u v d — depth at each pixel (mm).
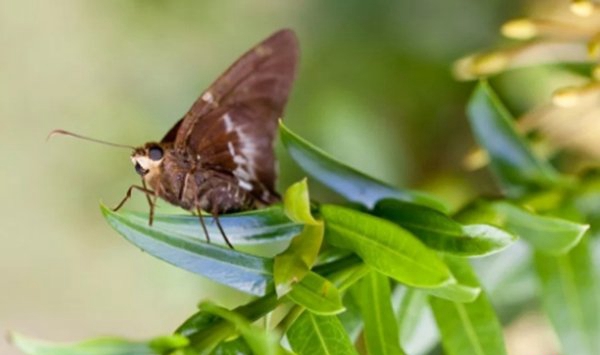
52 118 542
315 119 424
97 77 517
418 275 309
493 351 321
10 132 552
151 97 493
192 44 485
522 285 349
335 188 331
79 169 536
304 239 314
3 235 567
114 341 293
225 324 304
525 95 409
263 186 339
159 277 510
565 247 332
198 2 483
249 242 317
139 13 499
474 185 416
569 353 334
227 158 333
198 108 329
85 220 557
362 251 314
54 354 288
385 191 330
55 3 528
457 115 420
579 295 334
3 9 542
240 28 475
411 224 320
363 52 426
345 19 432
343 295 322
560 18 416
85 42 521
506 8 421
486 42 421
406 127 422
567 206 343
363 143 422
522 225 334
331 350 309
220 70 478
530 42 359
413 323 327
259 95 335
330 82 426
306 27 440
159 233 309
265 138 337
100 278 563
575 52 374
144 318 547
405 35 424
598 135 384
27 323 575
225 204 332
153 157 326
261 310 309
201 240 310
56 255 568
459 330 322
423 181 420
